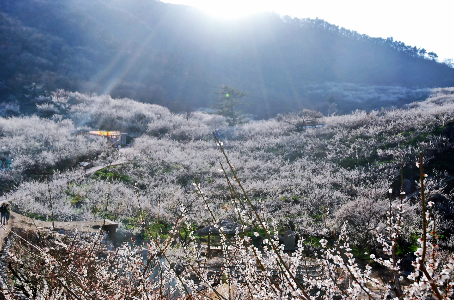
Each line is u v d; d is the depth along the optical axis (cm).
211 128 5847
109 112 6756
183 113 8531
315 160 3703
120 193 2877
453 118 3519
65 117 6650
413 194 2336
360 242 1734
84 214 2283
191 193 2656
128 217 2219
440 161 2811
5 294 398
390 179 2686
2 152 3838
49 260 372
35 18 13025
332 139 4150
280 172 3453
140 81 11600
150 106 8406
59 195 2739
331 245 1644
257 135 5134
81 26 13675
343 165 3384
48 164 3700
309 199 2522
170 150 4553
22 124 5200
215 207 2242
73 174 3450
